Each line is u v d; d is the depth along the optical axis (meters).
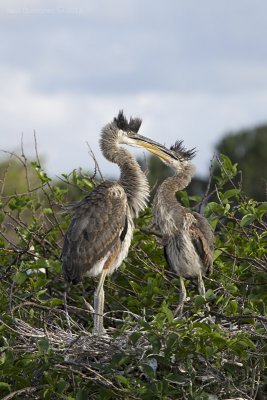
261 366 10.86
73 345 11.15
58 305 13.36
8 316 11.70
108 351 11.01
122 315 13.27
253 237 13.70
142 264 13.99
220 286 13.02
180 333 10.49
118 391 10.18
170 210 14.11
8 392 10.64
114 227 13.65
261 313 12.33
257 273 13.25
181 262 13.86
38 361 10.47
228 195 13.84
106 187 13.98
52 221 15.02
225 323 11.88
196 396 10.04
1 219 14.27
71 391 10.66
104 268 13.51
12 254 13.84
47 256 14.20
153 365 10.61
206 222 13.89
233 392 10.66
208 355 10.32
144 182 14.72
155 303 13.10
